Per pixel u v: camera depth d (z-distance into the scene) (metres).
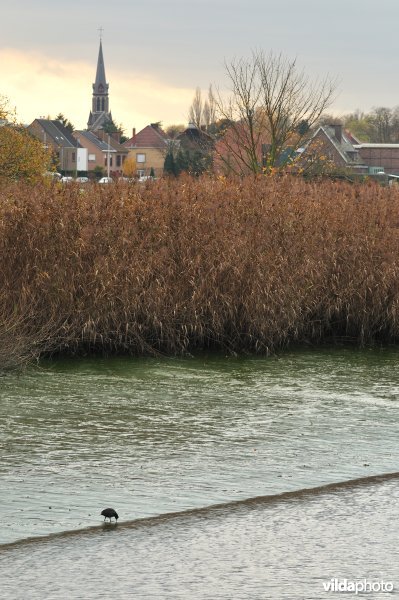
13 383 20.70
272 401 19.42
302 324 25.86
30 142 64.50
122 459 14.90
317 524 11.84
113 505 12.62
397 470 14.48
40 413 18.03
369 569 10.36
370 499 12.93
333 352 25.39
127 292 23.72
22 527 11.70
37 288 23.34
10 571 10.25
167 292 24.34
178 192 25.73
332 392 20.42
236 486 13.54
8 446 15.59
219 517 12.12
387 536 11.40
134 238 24.36
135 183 25.83
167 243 24.72
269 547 11.02
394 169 134.50
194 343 24.75
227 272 24.70
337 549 10.95
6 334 22.06
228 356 24.34
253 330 24.75
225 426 17.20
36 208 23.83
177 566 10.42
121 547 11.00
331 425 17.38
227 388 20.66
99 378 21.38
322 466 14.63
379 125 193.62
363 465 14.72
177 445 15.81
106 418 17.70
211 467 14.52
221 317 24.56
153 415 18.00
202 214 25.20
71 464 14.59
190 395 19.88
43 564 10.45
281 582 10.00
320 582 10.01
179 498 12.94
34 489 13.30
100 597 9.61
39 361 23.08
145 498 12.93
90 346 23.91
